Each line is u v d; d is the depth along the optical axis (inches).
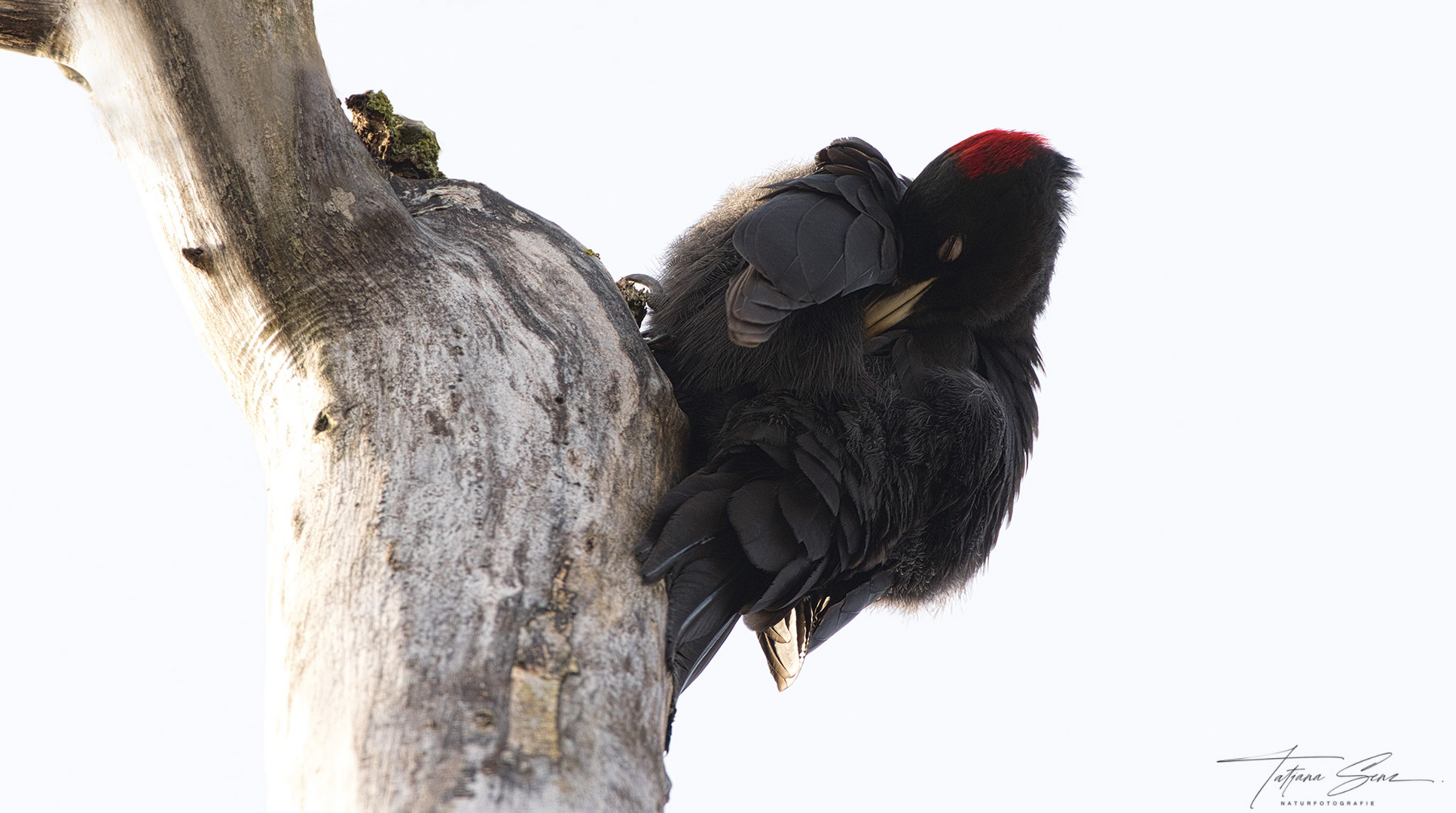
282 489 199.2
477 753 154.9
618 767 163.0
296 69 211.9
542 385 206.4
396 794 152.6
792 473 227.3
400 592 174.6
